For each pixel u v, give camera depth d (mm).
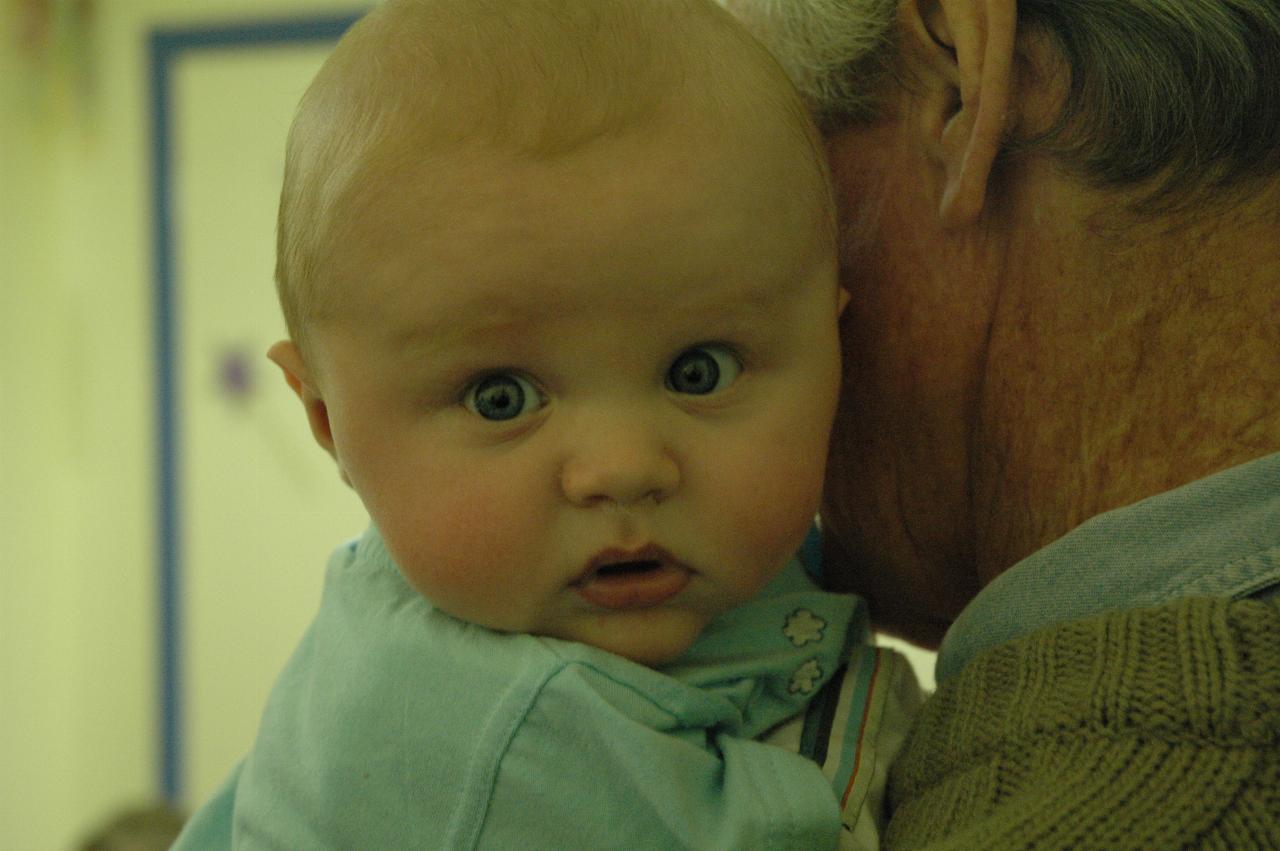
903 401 549
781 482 481
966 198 502
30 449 2076
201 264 2207
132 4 2188
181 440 2232
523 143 441
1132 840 373
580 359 450
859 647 565
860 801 498
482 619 492
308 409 548
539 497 462
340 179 465
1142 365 464
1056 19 478
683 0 489
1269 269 437
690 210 445
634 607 482
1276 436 438
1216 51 439
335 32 2150
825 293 497
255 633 2246
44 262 2111
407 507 476
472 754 473
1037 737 417
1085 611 447
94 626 2254
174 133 2195
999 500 521
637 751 459
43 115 2102
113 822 1574
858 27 535
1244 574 415
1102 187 468
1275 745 376
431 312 447
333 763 498
